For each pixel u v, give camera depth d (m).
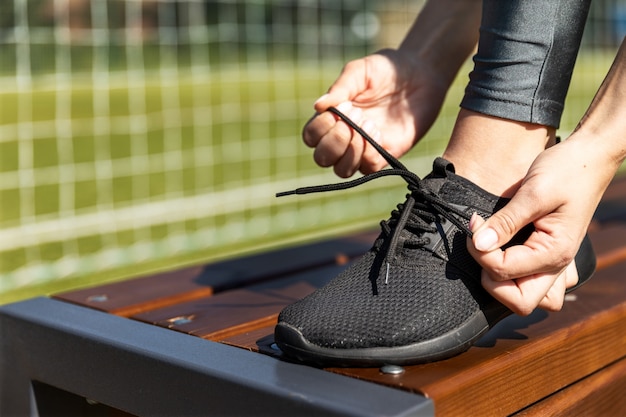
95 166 5.67
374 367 0.82
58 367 1.02
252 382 0.79
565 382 0.96
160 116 8.20
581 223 0.81
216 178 5.29
